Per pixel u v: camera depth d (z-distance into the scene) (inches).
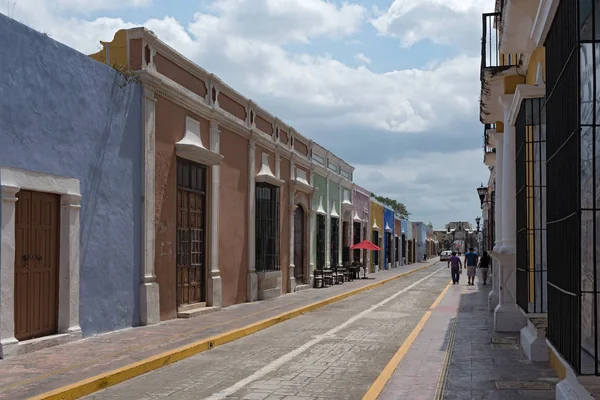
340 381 316.8
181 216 561.3
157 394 289.0
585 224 178.7
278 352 408.2
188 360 377.4
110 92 448.1
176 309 547.5
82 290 415.2
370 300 832.3
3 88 347.3
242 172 710.5
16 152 356.5
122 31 489.7
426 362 354.6
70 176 403.2
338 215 1218.0
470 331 481.4
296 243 965.8
